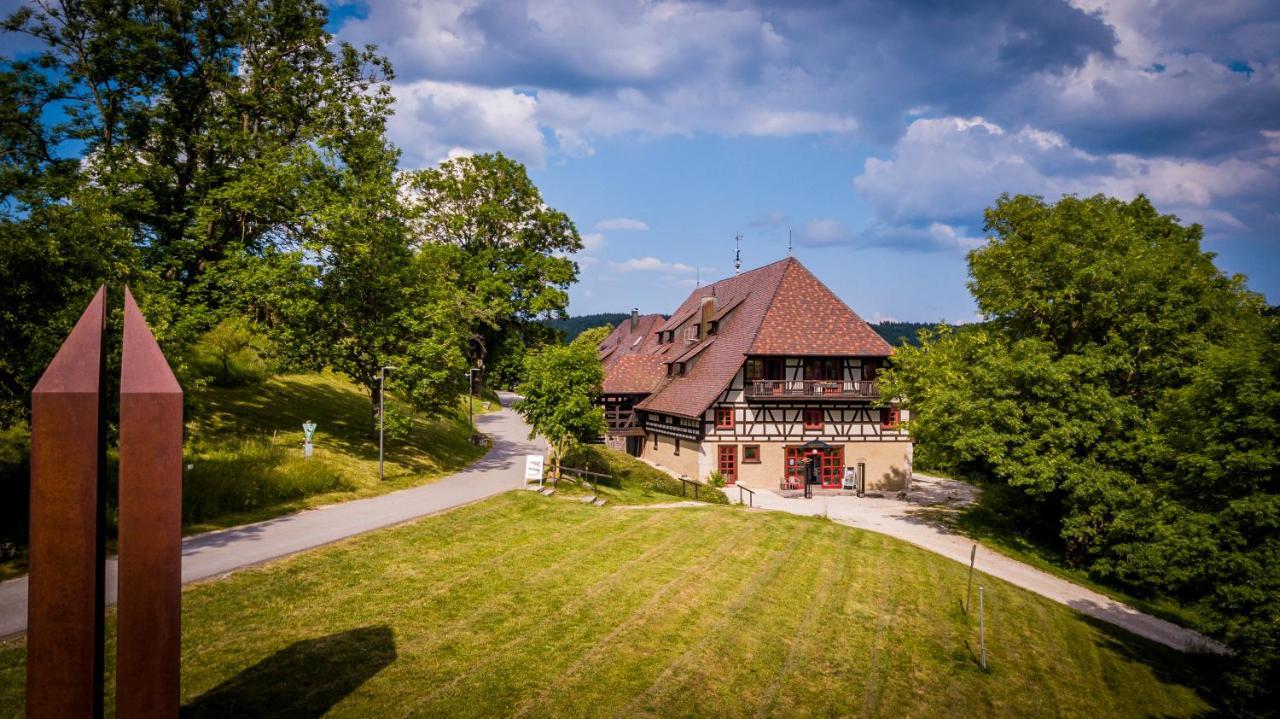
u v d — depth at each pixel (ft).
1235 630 41.29
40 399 17.94
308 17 98.89
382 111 106.22
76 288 46.96
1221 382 48.67
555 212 148.77
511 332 146.30
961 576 60.75
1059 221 80.89
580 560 51.70
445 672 32.50
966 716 35.78
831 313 112.06
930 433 84.28
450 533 55.11
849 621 46.21
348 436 89.45
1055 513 84.69
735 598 47.26
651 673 35.04
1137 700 41.42
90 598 18.21
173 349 57.16
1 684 26.86
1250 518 43.83
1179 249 83.76
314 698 28.89
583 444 91.35
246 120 98.07
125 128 85.87
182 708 26.96
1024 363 72.08
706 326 124.88
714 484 102.63
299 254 75.61
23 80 78.95
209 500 55.83
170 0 84.79
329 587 41.22
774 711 33.32
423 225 140.15
